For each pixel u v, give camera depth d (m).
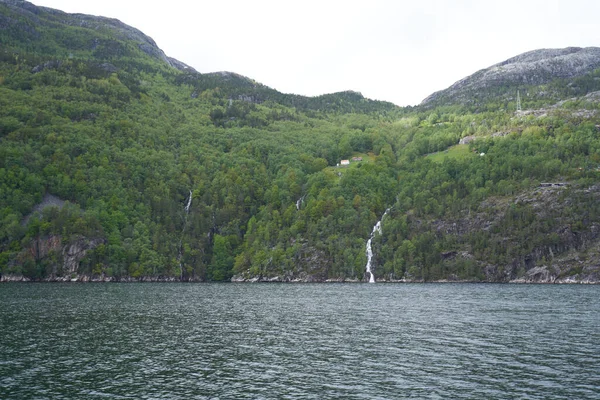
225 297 128.88
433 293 141.25
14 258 193.88
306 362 53.28
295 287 174.88
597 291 146.12
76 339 65.81
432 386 44.38
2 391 43.09
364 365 51.91
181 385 45.00
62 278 198.00
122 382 45.94
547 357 54.78
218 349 59.81
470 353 56.97
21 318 84.12
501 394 41.97
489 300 117.38
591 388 43.44
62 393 42.72
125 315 89.44
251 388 44.00
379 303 111.75
